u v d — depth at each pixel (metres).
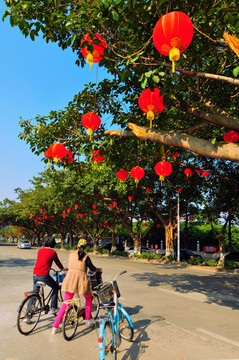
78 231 49.78
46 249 5.62
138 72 5.78
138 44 5.59
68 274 5.03
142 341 4.79
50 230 60.81
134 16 5.12
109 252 32.28
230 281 12.19
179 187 20.47
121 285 10.38
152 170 18.25
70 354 4.20
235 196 16.91
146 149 9.38
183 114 10.45
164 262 22.50
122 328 4.87
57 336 4.92
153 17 5.17
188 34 3.14
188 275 13.92
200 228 38.47
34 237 76.69
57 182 24.77
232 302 7.96
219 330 5.46
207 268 17.98
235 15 4.72
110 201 24.30
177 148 10.10
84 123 5.33
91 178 22.62
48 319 5.84
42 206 38.31
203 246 37.31
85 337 4.91
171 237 23.41
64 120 8.31
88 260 5.11
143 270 15.44
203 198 21.06
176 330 5.40
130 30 5.59
